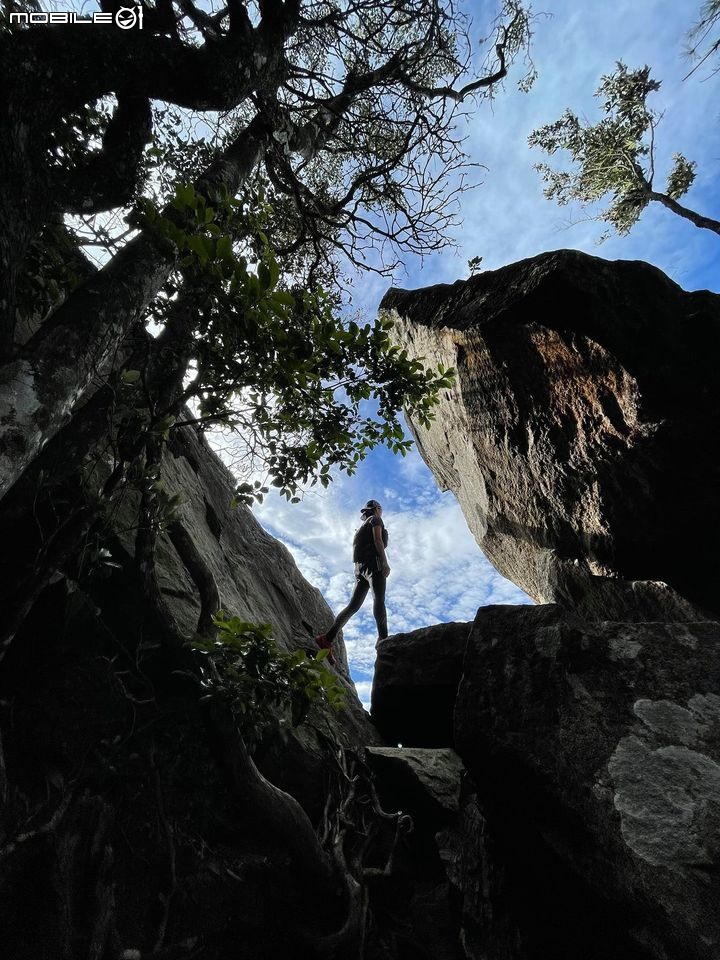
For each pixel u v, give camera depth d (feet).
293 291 11.07
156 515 8.71
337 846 9.24
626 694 7.47
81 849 6.58
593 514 18.08
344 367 9.16
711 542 16.38
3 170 5.17
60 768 7.19
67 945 5.72
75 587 7.70
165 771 8.07
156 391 8.28
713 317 15.88
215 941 7.48
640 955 5.66
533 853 7.02
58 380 5.47
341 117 12.99
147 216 6.64
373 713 15.52
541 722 7.48
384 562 17.66
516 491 20.12
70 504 7.86
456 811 11.30
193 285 7.25
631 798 6.56
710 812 6.26
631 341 15.80
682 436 15.76
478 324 16.96
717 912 5.58
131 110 7.17
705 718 7.05
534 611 8.79
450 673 13.99
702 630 8.00
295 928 8.18
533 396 17.84
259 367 8.09
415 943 9.06
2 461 4.85
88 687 7.93
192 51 7.30
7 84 5.18
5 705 7.27
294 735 10.98
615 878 6.06
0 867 5.61
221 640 8.51
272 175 12.75
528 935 6.98
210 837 8.45
